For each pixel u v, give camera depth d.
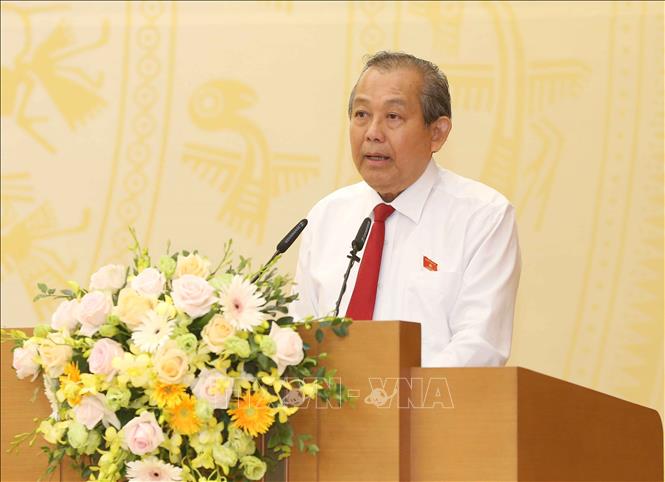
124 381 6.77
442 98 10.26
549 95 14.09
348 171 14.55
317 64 14.73
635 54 13.95
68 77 15.20
